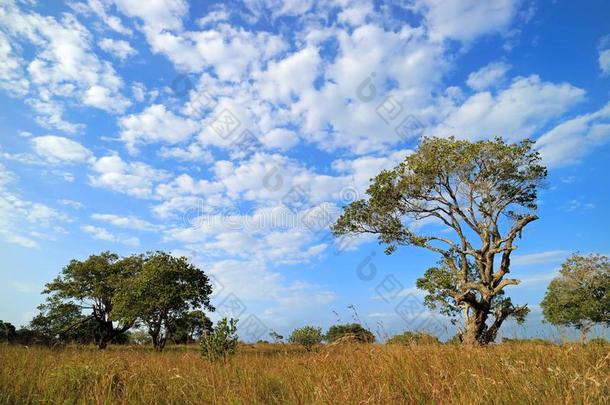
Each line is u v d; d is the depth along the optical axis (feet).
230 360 29.12
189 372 23.94
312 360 23.58
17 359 26.81
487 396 14.10
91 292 103.60
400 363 20.59
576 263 98.73
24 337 50.39
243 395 17.70
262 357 30.12
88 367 21.88
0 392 18.60
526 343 24.68
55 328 98.37
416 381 17.28
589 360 18.17
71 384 19.79
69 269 108.68
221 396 17.65
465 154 67.05
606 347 20.13
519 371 16.85
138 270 113.09
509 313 61.31
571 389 13.34
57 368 22.27
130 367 23.61
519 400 13.67
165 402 18.08
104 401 16.63
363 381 17.66
